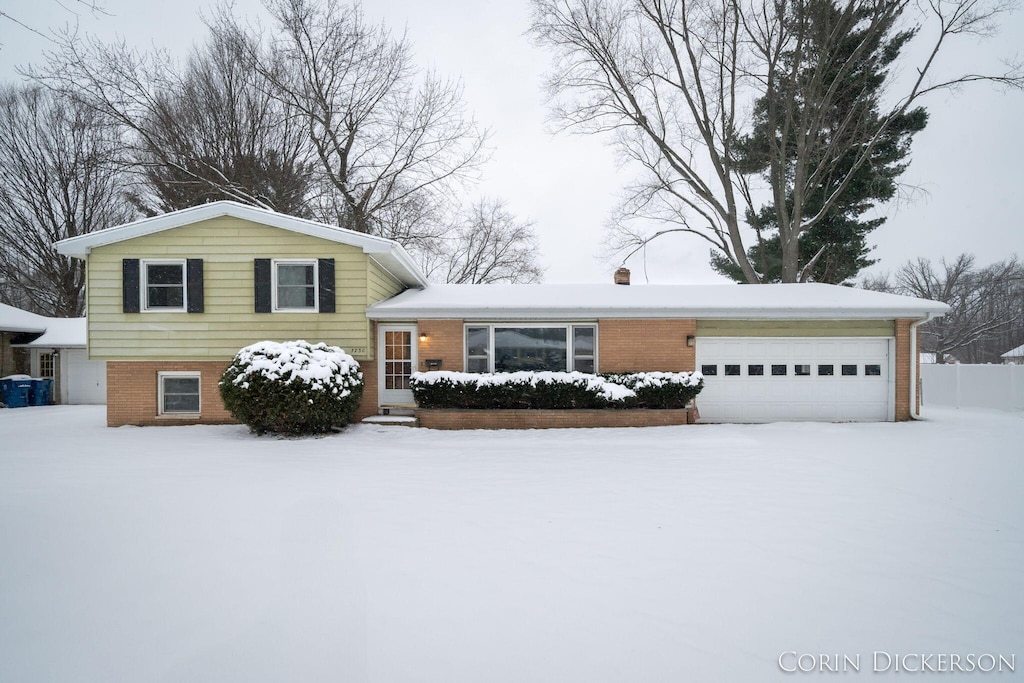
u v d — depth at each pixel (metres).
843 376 13.00
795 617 3.43
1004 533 4.94
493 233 27.12
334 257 12.20
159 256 12.13
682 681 2.79
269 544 4.62
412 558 4.34
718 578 3.99
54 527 5.03
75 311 27.06
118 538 4.75
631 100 21.56
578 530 5.02
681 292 14.51
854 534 4.91
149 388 12.29
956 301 38.34
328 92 23.09
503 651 3.03
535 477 7.15
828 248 21.70
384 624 3.30
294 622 3.33
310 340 12.17
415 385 11.98
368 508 5.68
